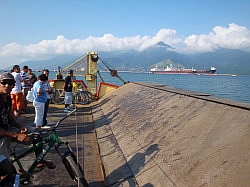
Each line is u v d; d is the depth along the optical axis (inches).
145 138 257.8
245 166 138.2
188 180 158.9
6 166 159.6
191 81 3191.4
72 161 182.2
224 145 168.6
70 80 567.2
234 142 165.3
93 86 748.6
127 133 305.3
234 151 155.9
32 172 199.3
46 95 390.6
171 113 278.4
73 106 617.6
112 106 501.4
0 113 166.9
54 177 233.9
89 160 274.5
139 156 229.5
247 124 177.6
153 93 412.8
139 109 366.3
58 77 709.9
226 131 184.9
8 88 167.9
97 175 237.3
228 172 142.2
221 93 1582.2
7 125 175.8
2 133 168.9
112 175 224.2
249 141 156.9
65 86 562.9
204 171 155.9
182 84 2500.0
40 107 381.4
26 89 550.6
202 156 171.2
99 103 633.0
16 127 191.2
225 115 209.3
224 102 237.6
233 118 198.1
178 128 233.9
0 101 165.9
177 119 254.2
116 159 252.7
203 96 299.3
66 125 434.6
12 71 481.4
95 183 221.8
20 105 482.3
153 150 222.8
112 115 431.8
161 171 187.2
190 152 184.1
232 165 145.1
